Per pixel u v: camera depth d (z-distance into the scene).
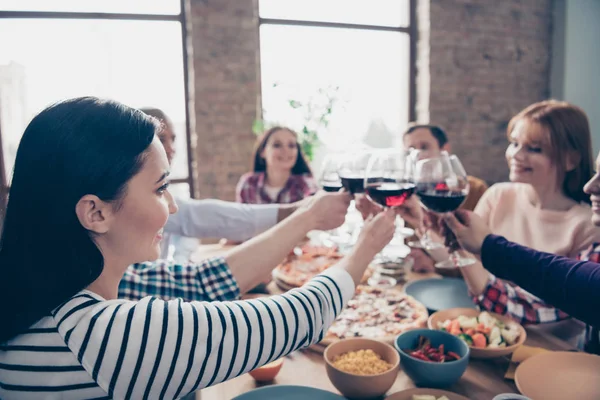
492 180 4.14
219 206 1.50
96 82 3.22
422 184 1.07
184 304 0.55
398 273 1.49
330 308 0.65
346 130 3.32
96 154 0.51
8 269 0.53
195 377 0.53
